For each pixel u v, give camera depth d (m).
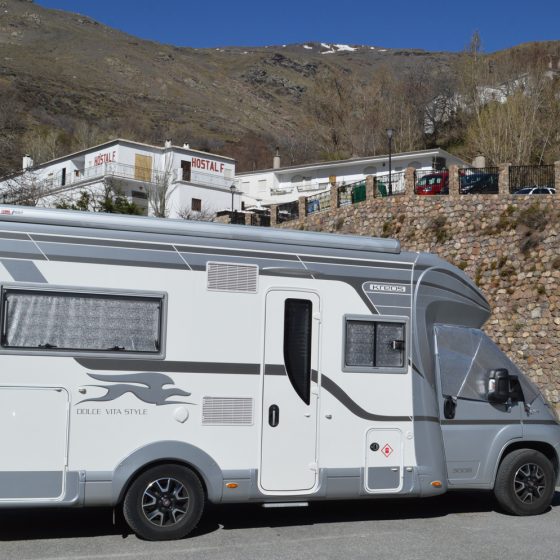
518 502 9.02
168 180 51.47
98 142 78.44
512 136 49.12
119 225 7.60
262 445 7.81
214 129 149.00
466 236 25.14
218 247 7.90
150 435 7.41
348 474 8.12
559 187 23.66
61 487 7.07
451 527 8.34
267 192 59.00
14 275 7.16
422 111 72.12
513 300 23.02
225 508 9.12
